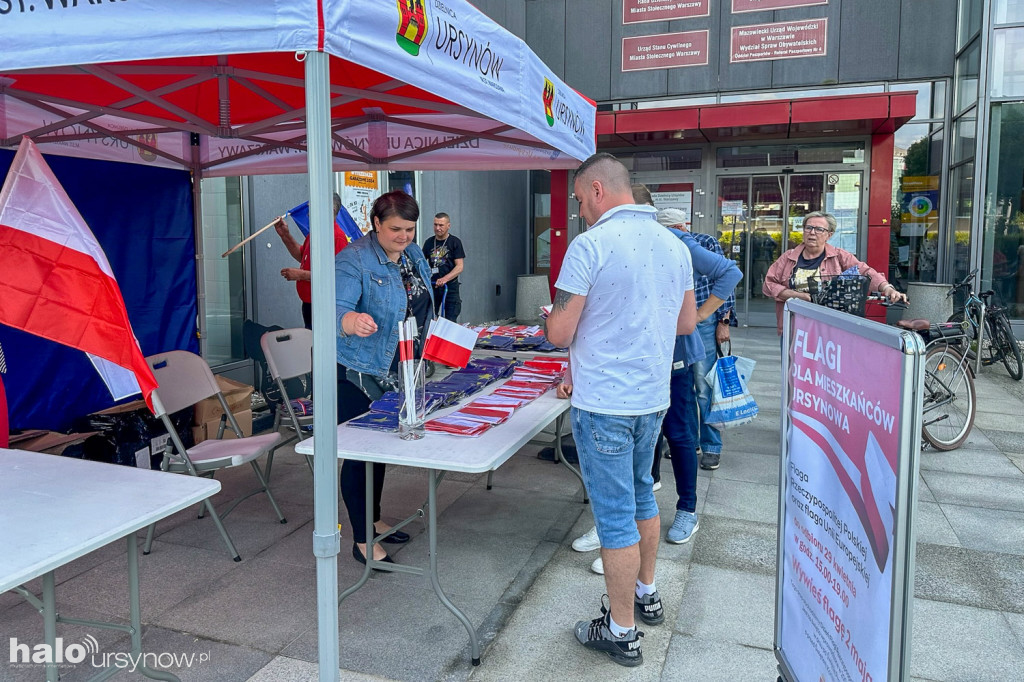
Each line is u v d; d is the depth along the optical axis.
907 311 9.06
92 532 1.76
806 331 1.84
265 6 1.68
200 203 5.04
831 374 1.70
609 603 2.46
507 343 4.31
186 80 2.88
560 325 2.24
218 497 4.02
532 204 12.95
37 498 2.00
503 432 2.62
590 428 2.29
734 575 3.09
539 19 11.70
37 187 2.26
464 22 2.31
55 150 3.95
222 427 3.87
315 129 1.78
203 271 5.08
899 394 1.37
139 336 4.69
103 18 1.77
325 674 2.04
